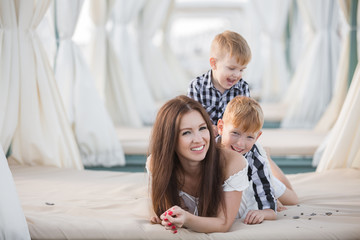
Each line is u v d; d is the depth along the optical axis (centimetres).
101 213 215
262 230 188
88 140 398
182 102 188
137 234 185
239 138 208
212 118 261
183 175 198
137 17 746
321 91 544
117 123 546
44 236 188
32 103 337
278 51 755
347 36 464
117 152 403
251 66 928
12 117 324
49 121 342
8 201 182
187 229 190
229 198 192
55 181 287
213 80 259
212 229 186
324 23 544
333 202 240
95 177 302
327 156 324
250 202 220
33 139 337
